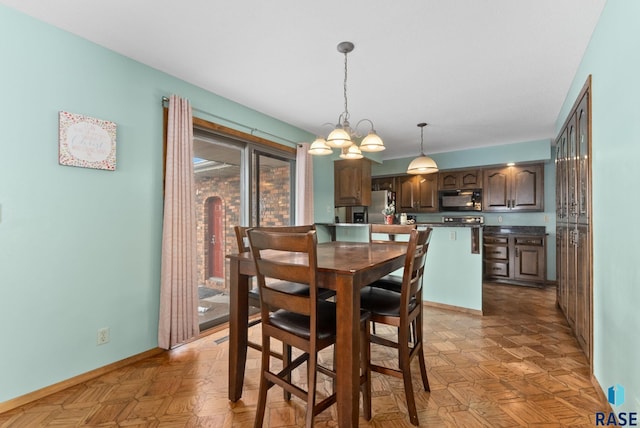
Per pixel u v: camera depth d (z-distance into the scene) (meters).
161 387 1.96
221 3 1.71
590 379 2.00
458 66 2.41
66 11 1.78
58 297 1.93
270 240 1.41
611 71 1.65
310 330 1.33
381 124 3.92
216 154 3.73
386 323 1.63
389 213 4.24
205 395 1.86
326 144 2.54
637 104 1.34
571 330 2.86
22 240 1.79
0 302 1.71
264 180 3.77
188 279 2.55
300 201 3.89
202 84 2.75
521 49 2.16
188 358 2.36
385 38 2.04
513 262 5.04
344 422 1.35
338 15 1.80
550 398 1.81
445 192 5.81
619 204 1.55
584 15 1.80
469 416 1.64
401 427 1.56
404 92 2.92
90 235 2.08
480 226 3.39
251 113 3.37
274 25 1.91
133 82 2.32
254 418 1.65
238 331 1.79
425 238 1.77
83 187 2.05
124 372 2.15
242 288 1.81
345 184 4.96
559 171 3.45
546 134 4.38
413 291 1.67
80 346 2.03
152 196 2.44
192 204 2.60
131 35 2.02
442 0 1.67
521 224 5.32
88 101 2.07
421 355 1.88
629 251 1.44
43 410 1.73
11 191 1.75
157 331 2.46
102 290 2.14
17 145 1.77
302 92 2.93
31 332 1.82
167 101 2.52
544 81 2.67
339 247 2.32
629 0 1.42
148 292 2.41
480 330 2.91
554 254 4.98
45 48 1.87
